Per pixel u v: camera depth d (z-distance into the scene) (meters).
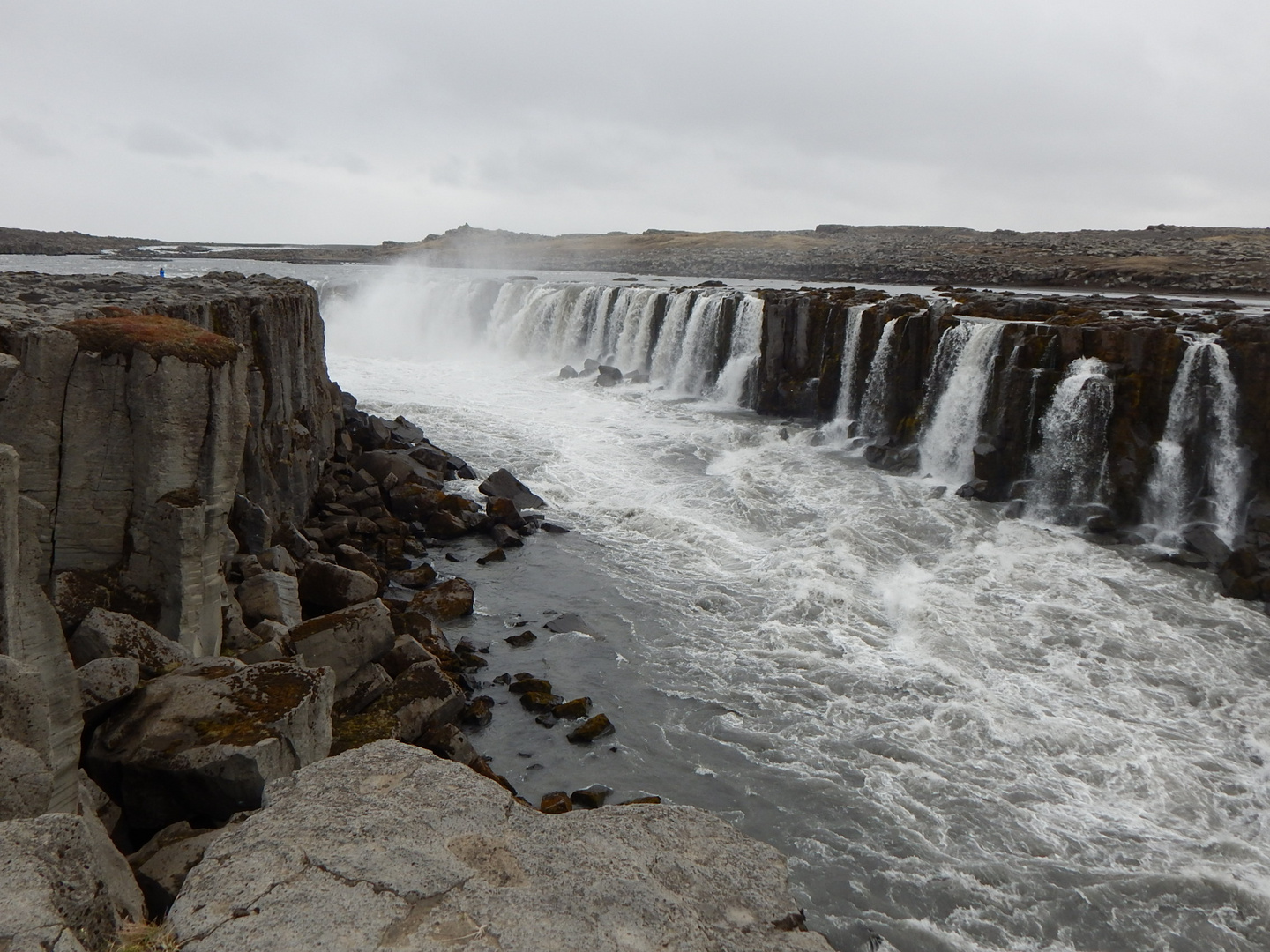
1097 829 14.31
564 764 15.31
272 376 21.47
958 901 12.73
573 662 18.83
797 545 25.19
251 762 9.26
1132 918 12.58
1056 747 16.36
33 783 6.77
